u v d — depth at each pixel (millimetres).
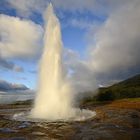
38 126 25953
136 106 55875
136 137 20844
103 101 82125
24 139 20031
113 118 32562
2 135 21609
